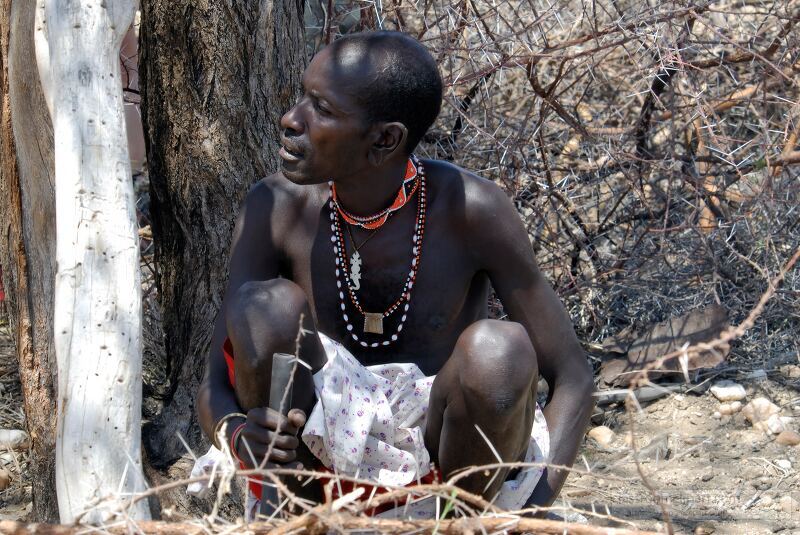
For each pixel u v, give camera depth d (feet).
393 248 8.07
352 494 6.56
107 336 7.89
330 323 8.30
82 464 7.64
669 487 11.79
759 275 14.69
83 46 8.30
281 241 8.28
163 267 11.12
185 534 6.55
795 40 14.38
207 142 10.49
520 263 8.20
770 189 14.03
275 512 6.63
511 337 7.10
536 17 14.12
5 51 9.47
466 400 7.09
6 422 12.60
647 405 13.57
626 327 14.88
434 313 8.20
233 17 10.32
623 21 14.17
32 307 9.55
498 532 6.56
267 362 7.22
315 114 7.46
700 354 13.71
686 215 14.98
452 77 13.93
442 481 7.63
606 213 15.84
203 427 7.89
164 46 10.41
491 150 14.39
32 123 9.19
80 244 8.00
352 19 14.14
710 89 16.15
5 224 9.76
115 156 8.24
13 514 10.77
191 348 10.75
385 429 7.55
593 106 16.17
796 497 11.48
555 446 8.19
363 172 7.72
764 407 13.10
